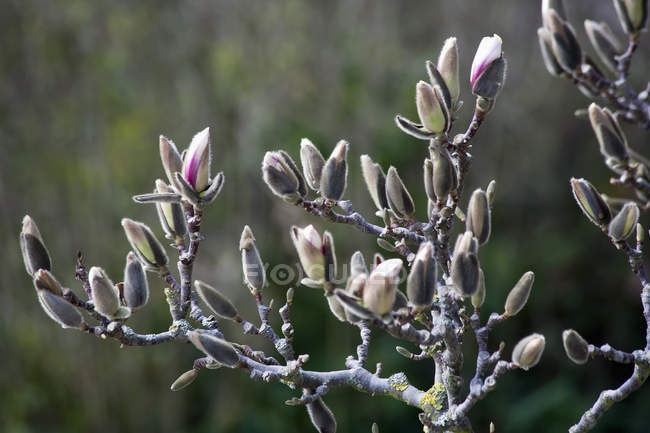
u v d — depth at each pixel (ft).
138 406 20.29
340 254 20.84
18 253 19.24
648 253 21.53
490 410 22.47
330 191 4.55
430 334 4.27
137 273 4.51
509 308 4.41
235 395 20.98
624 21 4.22
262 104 22.16
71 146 19.70
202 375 21.20
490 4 23.22
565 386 22.56
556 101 23.68
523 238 24.61
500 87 4.31
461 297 4.37
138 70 21.07
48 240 19.15
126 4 20.30
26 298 19.42
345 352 21.09
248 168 21.58
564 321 24.14
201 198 4.55
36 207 19.21
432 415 4.76
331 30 22.57
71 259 19.13
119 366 20.01
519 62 23.58
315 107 22.75
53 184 19.29
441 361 4.92
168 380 20.61
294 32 22.20
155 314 20.12
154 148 21.18
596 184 23.93
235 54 21.72
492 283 23.24
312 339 21.45
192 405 21.02
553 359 23.71
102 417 19.99
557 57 4.29
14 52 19.03
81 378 19.80
